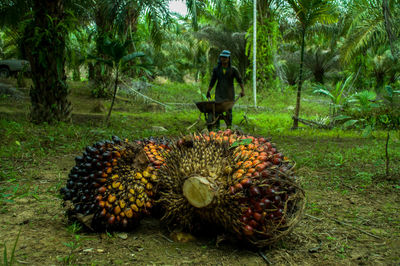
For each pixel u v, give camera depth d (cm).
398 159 484
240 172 189
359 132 823
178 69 3766
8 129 591
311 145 630
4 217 237
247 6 1702
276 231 195
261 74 1748
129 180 214
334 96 962
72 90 1348
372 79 2134
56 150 506
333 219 258
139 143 234
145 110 1205
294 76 2908
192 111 1229
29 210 253
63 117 750
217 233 214
